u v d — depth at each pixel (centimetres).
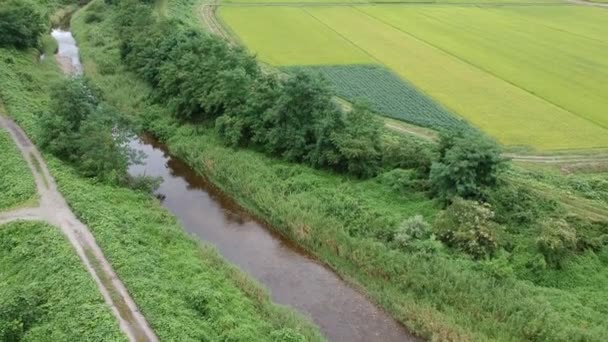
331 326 3859
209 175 5800
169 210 5225
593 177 5500
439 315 3762
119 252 3956
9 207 4534
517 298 3788
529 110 7031
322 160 5497
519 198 4703
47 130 5378
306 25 10688
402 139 5881
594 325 3600
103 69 8162
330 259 4491
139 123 6100
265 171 5562
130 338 3194
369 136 5422
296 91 5616
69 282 3612
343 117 5575
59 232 4175
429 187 4997
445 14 11994
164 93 7138
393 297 4003
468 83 7919
